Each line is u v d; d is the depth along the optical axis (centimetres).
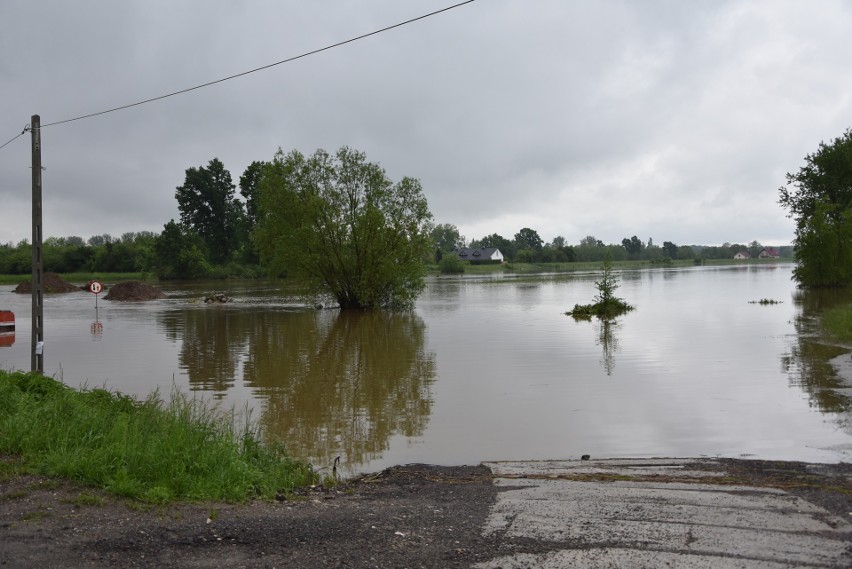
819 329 2695
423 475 920
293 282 4497
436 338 2639
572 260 17050
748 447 1052
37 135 1556
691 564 550
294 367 1952
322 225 4166
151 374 1838
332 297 4569
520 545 604
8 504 674
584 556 573
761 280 7744
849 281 5662
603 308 3634
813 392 1454
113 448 809
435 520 687
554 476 892
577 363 1944
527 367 1892
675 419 1252
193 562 555
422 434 1187
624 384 1608
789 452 1014
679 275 9719
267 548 594
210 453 843
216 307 4572
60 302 5250
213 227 11569
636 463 960
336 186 4191
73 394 1109
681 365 1866
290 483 859
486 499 775
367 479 910
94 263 12050
